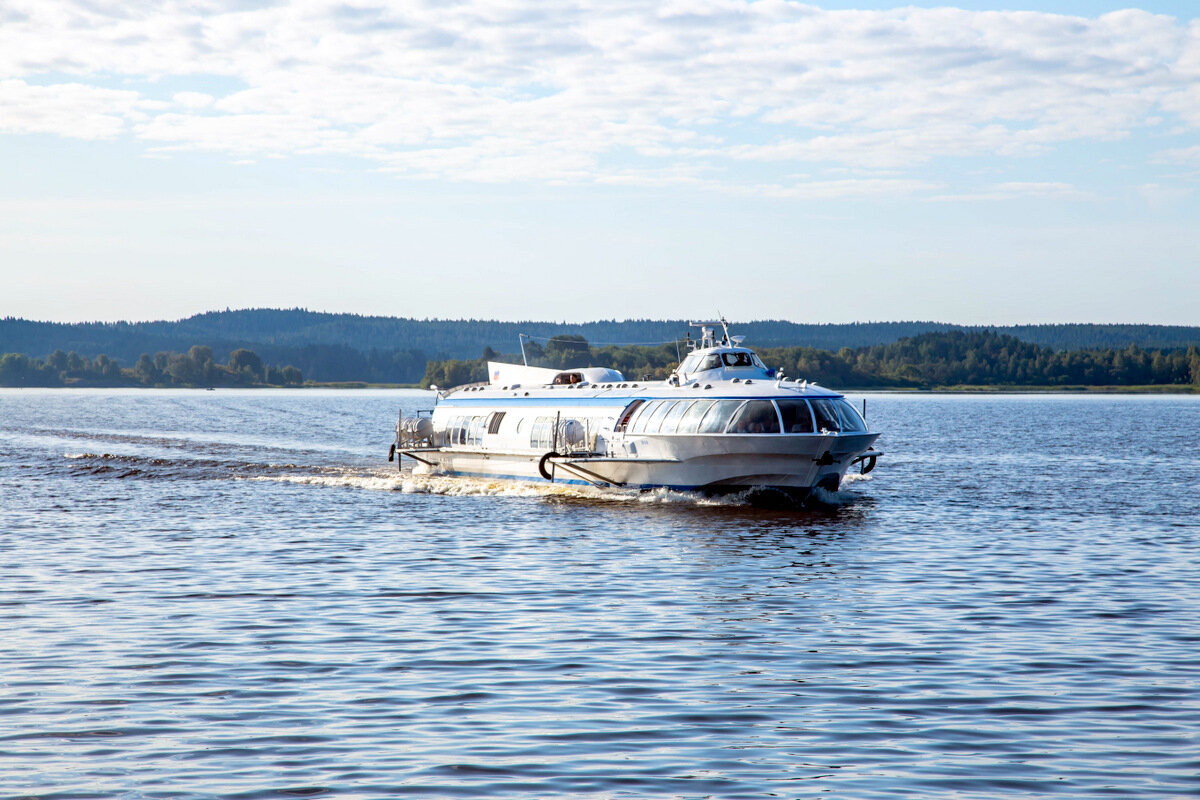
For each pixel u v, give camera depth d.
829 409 161.38
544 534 137.62
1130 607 92.62
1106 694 66.75
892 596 97.50
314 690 67.31
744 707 64.25
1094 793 51.59
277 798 50.75
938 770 54.41
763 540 132.38
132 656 75.25
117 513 159.50
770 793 51.47
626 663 73.88
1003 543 130.75
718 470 163.50
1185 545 129.38
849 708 64.12
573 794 51.31
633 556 119.94
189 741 58.19
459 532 139.62
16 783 52.44
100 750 56.84
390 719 61.84
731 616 88.75
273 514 158.88
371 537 135.12
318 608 91.69
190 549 125.06
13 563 114.56
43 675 70.38
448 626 84.88
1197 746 57.59
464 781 52.84
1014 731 60.09
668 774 53.81
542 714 62.78
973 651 77.12
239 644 78.81
